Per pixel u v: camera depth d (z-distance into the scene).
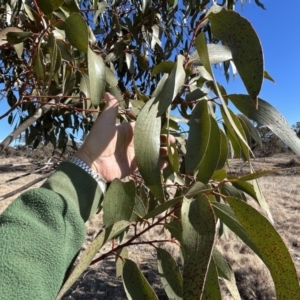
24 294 0.30
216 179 0.43
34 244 0.32
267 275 2.60
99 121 0.45
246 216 0.34
